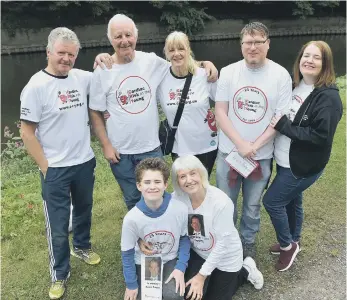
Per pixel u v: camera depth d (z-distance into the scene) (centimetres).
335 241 346
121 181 316
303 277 306
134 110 295
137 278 269
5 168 545
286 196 284
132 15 2384
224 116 289
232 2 2708
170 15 2394
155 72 302
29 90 259
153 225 255
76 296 297
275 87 272
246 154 280
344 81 922
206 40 2598
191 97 302
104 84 289
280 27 2833
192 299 257
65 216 290
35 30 2133
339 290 293
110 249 348
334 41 2661
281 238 306
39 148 271
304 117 262
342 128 596
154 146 309
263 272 312
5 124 968
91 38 2273
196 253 281
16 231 377
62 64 260
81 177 293
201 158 321
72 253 338
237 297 287
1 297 299
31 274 322
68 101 272
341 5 2941
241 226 324
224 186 314
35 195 432
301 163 269
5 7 2045
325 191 424
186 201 264
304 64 261
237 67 282
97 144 606
